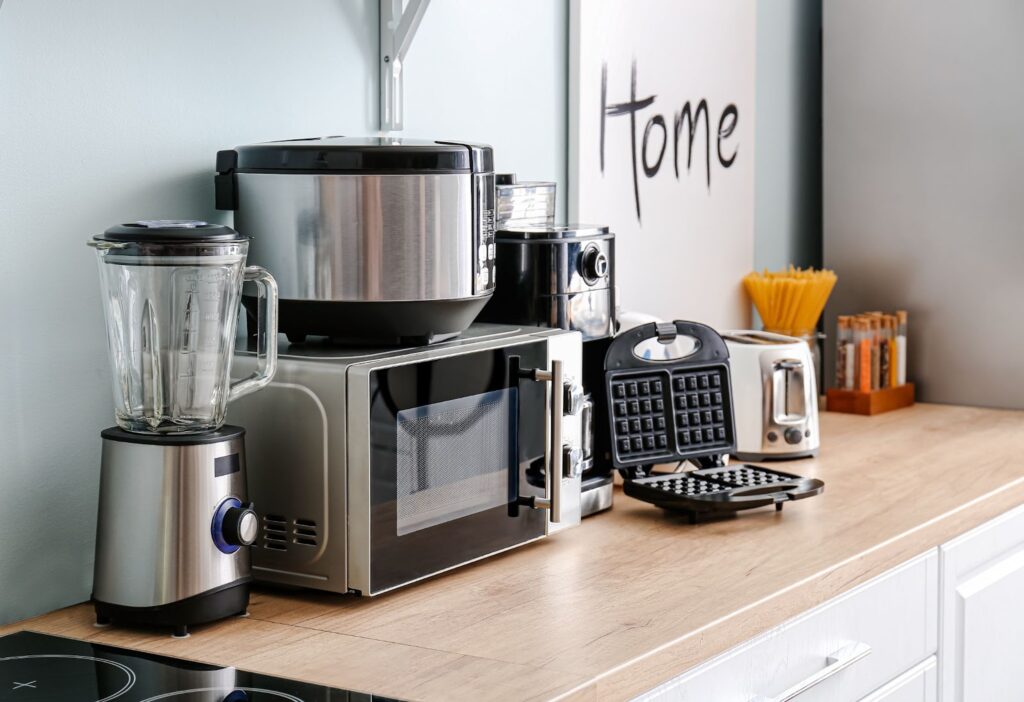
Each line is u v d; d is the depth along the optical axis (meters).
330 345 1.50
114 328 1.28
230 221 1.59
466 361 1.48
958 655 1.94
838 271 2.89
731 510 1.77
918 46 2.74
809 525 1.77
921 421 2.59
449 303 1.46
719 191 2.59
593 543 1.67
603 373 1.87
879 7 2.77
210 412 1.30
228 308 1.29
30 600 1.36
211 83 1.54
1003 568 2.06
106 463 1.28
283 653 1.23
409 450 1.40
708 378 1.99
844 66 2.83
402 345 1.50
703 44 2.50
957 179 2.72
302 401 1.37
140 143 1.46
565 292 1.76
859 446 2.34
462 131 1.96
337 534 1.37
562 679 1.16
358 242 1.41
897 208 2.80
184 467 1.26
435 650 1.24
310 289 1.43
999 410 2.71
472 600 1.41
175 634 1.29
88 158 1.39
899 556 1.71
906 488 2.00
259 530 1.42
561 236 1.76
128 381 1.29
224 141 1.57
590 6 2.18
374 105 1.80
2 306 1.32
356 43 1.76
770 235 2.82
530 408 1.60
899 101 2.77
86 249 1.40
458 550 1.49
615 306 1.89
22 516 1.35
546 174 2.15
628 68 2.29
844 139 2.85
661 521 1.79
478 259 1.50
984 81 2.66
